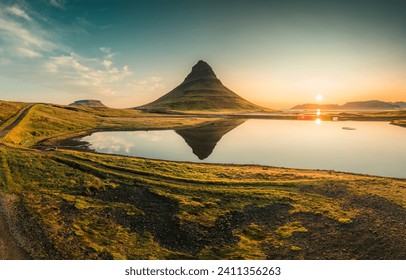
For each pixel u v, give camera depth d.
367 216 26.70
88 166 42.28
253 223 26.53
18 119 95.38
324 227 25.19
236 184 36.09
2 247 21.73
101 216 27.73
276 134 98.56
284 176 39.78
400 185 35.28
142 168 43.16
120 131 105.75
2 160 43.69
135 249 22.38
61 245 22.17
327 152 63.94
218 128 120.50
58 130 95.19
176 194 33.03
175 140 84.06
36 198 31.08
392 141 79.62
